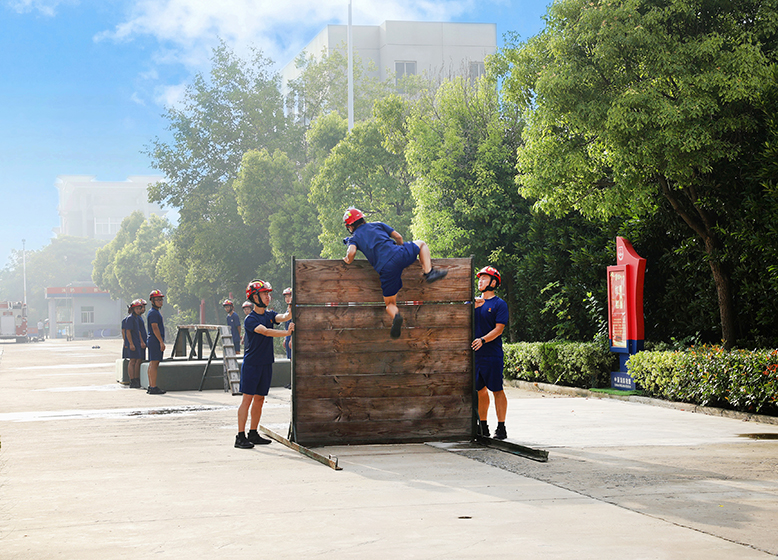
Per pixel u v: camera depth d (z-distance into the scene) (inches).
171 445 374.6
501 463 312.0
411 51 2657.5
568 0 521.3
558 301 741.9
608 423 439.5
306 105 2114.9
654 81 492.1
